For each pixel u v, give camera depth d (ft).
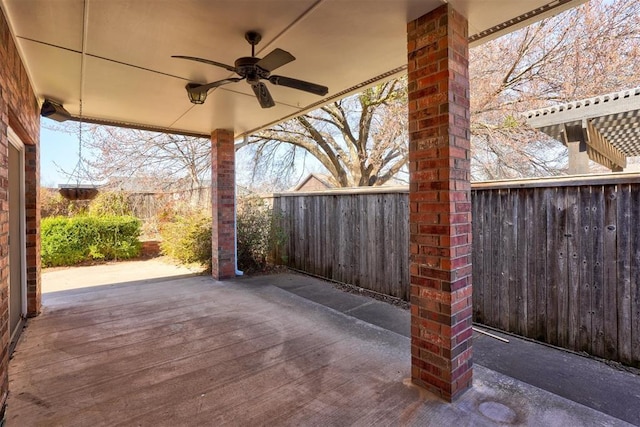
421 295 7.45
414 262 7.57
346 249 17.17
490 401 6.98
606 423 6.30
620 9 18.67
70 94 12.24
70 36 8.18
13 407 6.72
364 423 6.27
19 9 6.98
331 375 8.02
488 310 11.41
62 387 7.46
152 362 8.64
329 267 18.17
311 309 13.07
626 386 7.84
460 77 7.09
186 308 13.14
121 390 7.36
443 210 6.93
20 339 10.04
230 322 11.59
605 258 8.98
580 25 19.71
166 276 19.27
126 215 27.86
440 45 6.95
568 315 9.66
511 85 22.58
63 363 8.57
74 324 11.34
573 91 20.30
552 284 9.96
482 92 22.17
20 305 11.42
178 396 7.14
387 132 25.20
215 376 7.97
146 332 10.64
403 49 9.07
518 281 10.67
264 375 8.02
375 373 8.11
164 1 6.83
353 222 16.79
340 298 15.08
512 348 9.89
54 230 22.39
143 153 32.91
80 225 23.35
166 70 10.20
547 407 6.77
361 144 28.09
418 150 7.39
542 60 21.35
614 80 19.49
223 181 18.33
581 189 9.38
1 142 6.93
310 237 19.34
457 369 7.07
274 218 20.85
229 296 14.88
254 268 20.43
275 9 7.13
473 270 11.76
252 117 15.72
